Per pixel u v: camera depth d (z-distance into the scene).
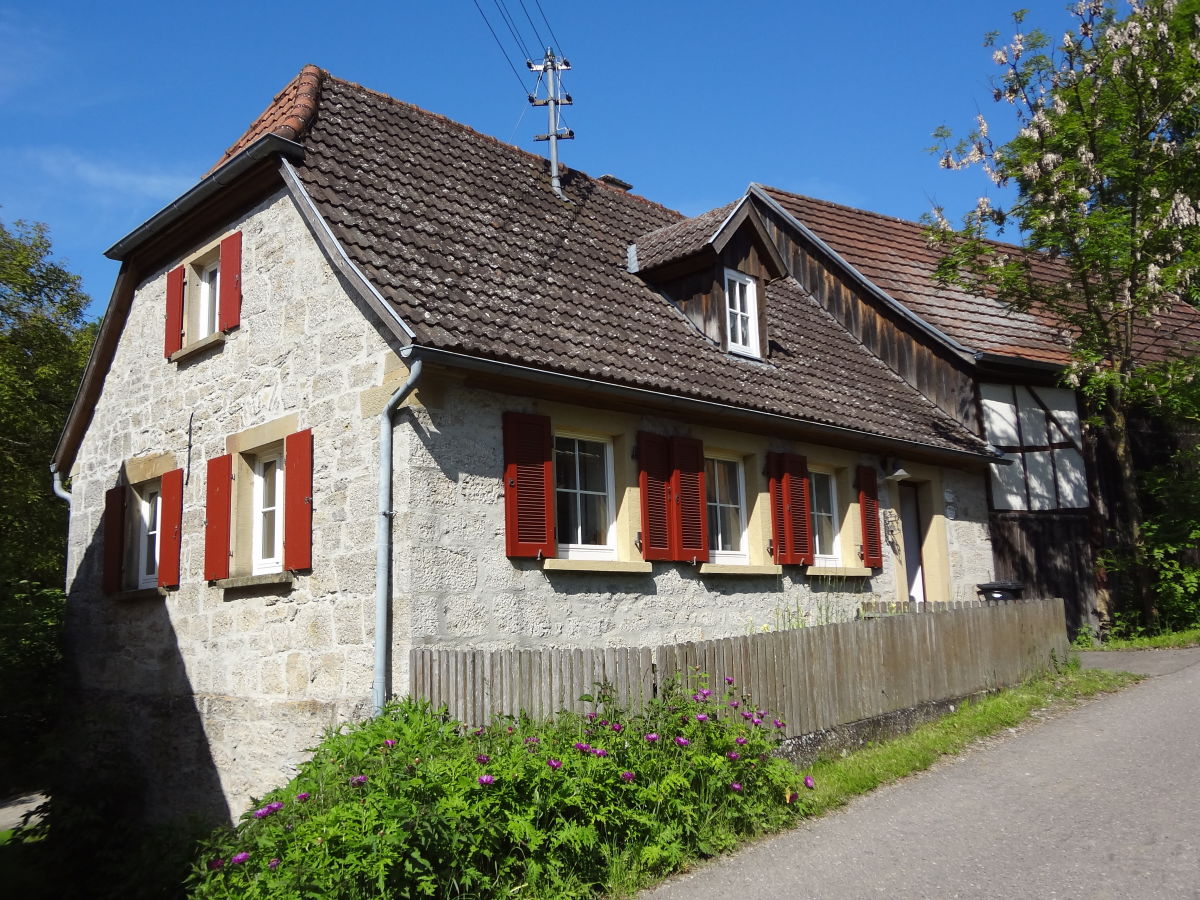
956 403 14.53
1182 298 18.84
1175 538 14.56
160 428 11.20
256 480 9.88
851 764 7.90
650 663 7.32
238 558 9.60
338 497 8.46
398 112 11.35
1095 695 10.13
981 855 5.85
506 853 5.64
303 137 9.77
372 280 8.27
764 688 7.90
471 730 6.81
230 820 9.22
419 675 7.52
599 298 10.53
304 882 5.09
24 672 12.15
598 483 9.41
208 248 10.74
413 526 7.72
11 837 10.53
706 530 9.98
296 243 9.41
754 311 11.97
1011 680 10.55
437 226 9.88
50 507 21.08
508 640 8.19
